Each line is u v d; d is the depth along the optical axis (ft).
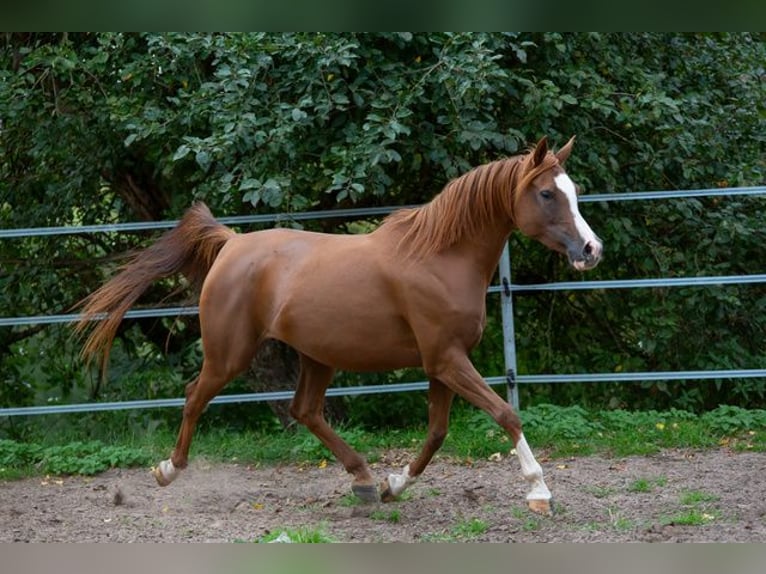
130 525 26.89
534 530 25.13
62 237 43.11
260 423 42.57
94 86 39.11
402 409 42.47
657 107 36.55
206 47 35.17
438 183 41.09
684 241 40.73
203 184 36.22
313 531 24.59
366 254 26.99
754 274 40.04
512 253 43.16
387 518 26.99
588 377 37.50
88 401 45.37
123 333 46.09
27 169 44.09
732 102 42.27
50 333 44.62
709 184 40.83
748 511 26.61
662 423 36.88
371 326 26.68
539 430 36.32
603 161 38.63
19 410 37.19
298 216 37.06
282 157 36.01
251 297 28.30
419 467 28.19
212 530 26.11
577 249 25.13
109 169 41.88
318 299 27.02
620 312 42.55
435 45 36.35
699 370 39.73
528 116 37.06
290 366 41.96
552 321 44.27
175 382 43.32
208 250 30.35
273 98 35.86
